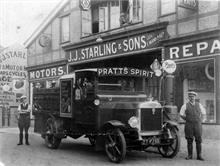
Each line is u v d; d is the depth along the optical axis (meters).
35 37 22.66
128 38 15.77
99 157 9.44
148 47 14.75
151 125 8.96
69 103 10.47
